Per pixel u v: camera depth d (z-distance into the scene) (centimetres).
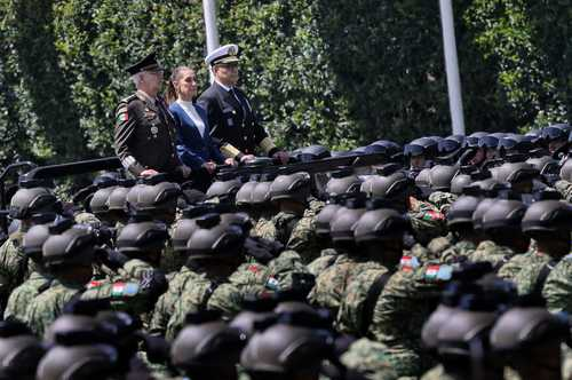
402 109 4212
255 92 4428
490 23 4047
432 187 2578
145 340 1653
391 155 2933
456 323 1357
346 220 1794
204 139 2805
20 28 4853
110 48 4684
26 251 1939
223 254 1819
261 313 1506
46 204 2394
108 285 1888
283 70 4353
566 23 3906
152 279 1897
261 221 2381
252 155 2883
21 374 1488
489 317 1354
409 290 1653
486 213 1881
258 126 2956
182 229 1933
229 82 2900
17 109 4944
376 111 4234
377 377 1602
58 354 1394
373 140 4262
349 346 1616
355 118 4272
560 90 3944
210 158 2823
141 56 4628
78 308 1470
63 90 4825
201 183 2708
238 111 2895
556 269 1727
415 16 4134
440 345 1363
